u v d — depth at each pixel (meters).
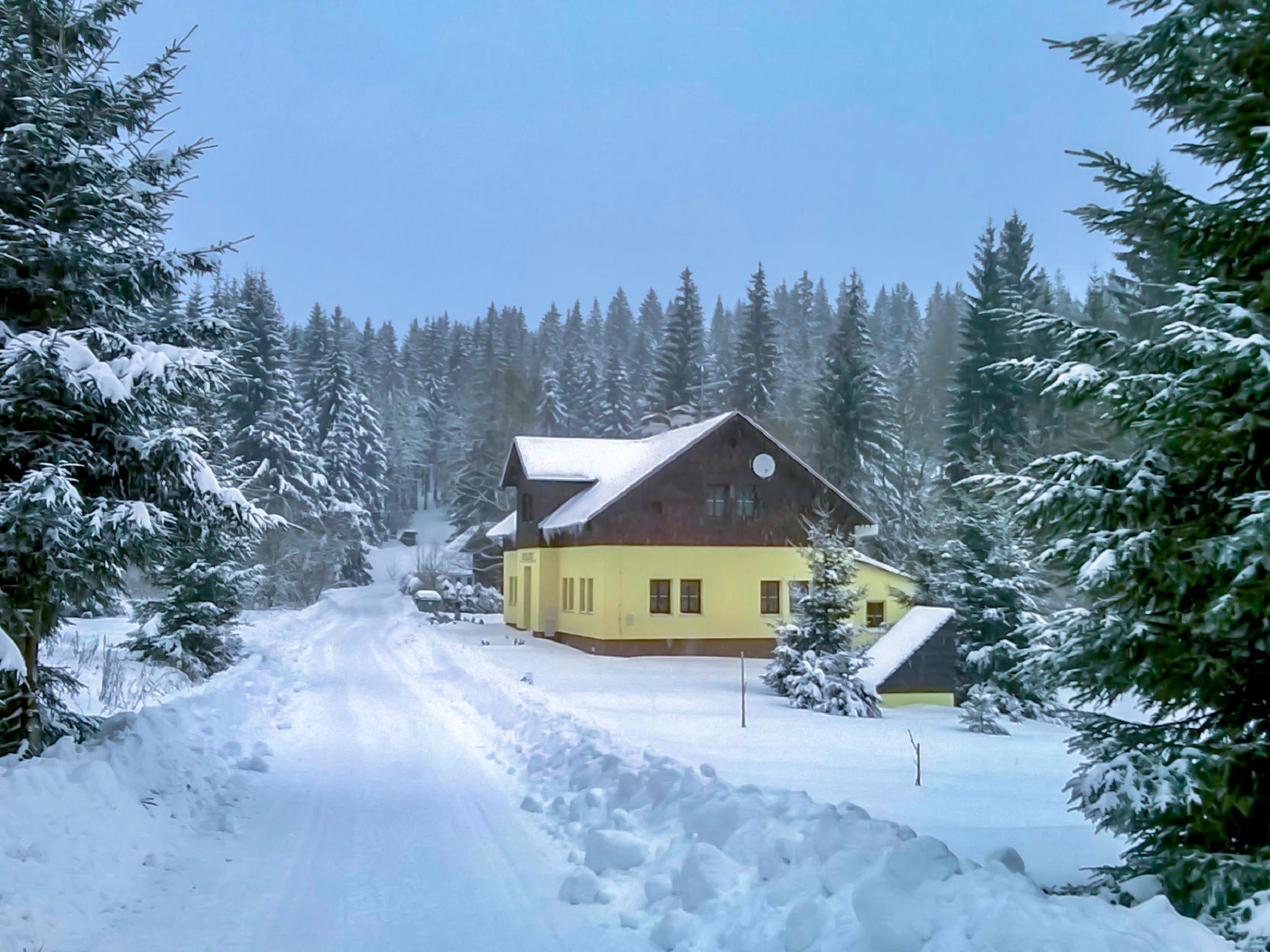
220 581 21.44
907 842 5.38
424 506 104.75
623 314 140.50
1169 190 5.95
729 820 6.80
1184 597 5.35
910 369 79.50
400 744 12.94
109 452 9.17
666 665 26.67
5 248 8.65
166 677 18.17
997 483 6.16
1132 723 5.98
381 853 7.37
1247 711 5.51
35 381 8.35
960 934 4.30
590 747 10.48
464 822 8.41
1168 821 5.41
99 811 7.23
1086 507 5.74
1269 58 5.45
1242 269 5.84
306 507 55.41
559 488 35.94
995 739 16.25
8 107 9.25
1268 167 5.59
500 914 5.94
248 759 10.88
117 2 9.94
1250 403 5.07
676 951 5.21
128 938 5.41
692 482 30.50
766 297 60.97
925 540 27.30
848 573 21.77
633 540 29.81
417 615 47.19
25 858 6.11
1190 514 5.57
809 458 51.50
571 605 33.28
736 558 30.64
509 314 132.88
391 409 117.19
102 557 9.34
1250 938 4.06
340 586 66.94
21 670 8.11
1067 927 4.00
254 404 54.25
